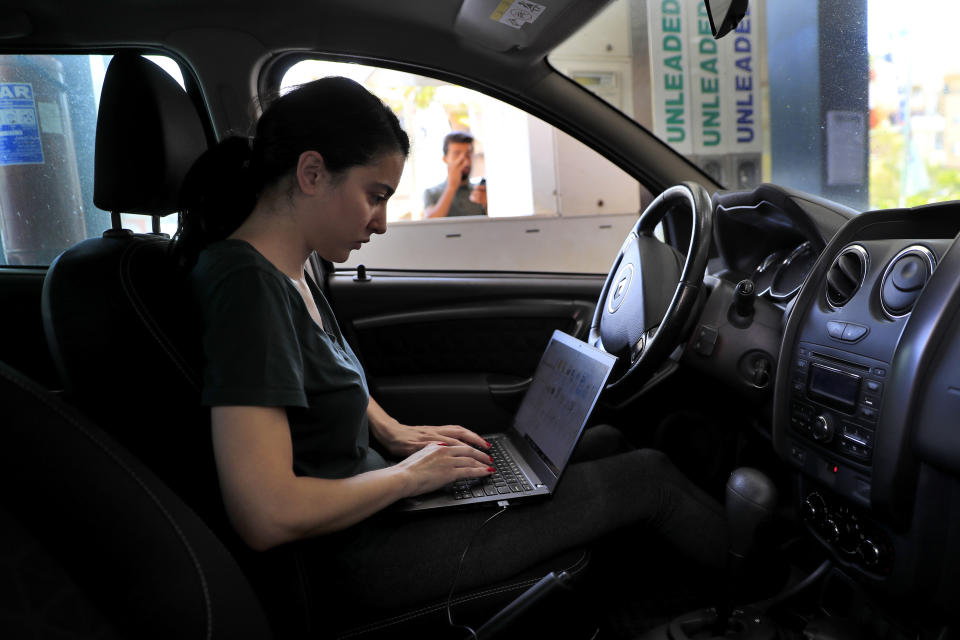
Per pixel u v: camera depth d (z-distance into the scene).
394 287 1.94
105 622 0.54
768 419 1.38
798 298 1.20
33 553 0.52
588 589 1.08
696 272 1.17
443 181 2.82
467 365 1.96
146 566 0.57
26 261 1.99
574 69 2.77
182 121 1.06
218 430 0.78
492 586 1.00
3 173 1.93
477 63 1.73
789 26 2.72
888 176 2.49
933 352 0.90
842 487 1.06
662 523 1.18
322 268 1.97
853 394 1.02
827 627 1.19
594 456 1.42
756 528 1.08
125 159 0.99
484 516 1.03
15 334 1.69
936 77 2.42
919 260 0.98
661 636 1.21
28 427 0.54
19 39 1.52
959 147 2.41
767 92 2.79
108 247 0.91
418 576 0.97
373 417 1.23
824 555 1.30
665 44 2.84
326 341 0.94
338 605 0.96
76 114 1.95
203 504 0.86
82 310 0.83
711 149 2.93
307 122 0.87
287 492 0.79
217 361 0.80
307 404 0.84
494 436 1.36
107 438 0.60
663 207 1.35
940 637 1.03
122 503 0.57
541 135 2.75
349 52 1.68
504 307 1.94
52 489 0.54
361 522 0.99
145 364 0.84
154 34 1.55
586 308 1.97
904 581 0.99
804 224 1.33
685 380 1.65
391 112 0.94
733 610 1.16
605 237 2.89
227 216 0.92
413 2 1.56
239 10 1.56
